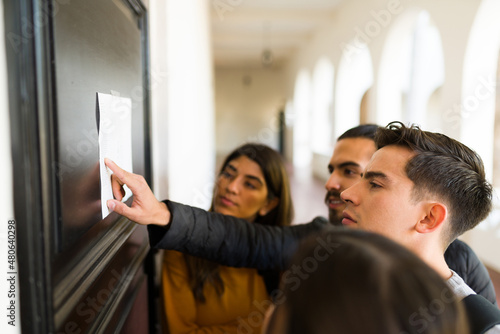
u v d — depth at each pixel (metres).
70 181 0.55
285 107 14.55
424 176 0.69
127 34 0.92
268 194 1.26
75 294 0.56
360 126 1.16
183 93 2.39
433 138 0.74
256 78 15.91
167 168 1.67
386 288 0.30
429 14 4.32
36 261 0.46
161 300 1.20
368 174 0.76
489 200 0.74
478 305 0.62
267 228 1.10
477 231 3.71
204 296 1.13
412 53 5.47
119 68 0.84
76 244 0.59
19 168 0.44
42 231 0.46
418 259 0.34
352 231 0.38
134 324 1.04
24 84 0.44
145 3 1.13
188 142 2.73
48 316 0.47
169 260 1.16
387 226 0.72
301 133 12.54
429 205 0.70
